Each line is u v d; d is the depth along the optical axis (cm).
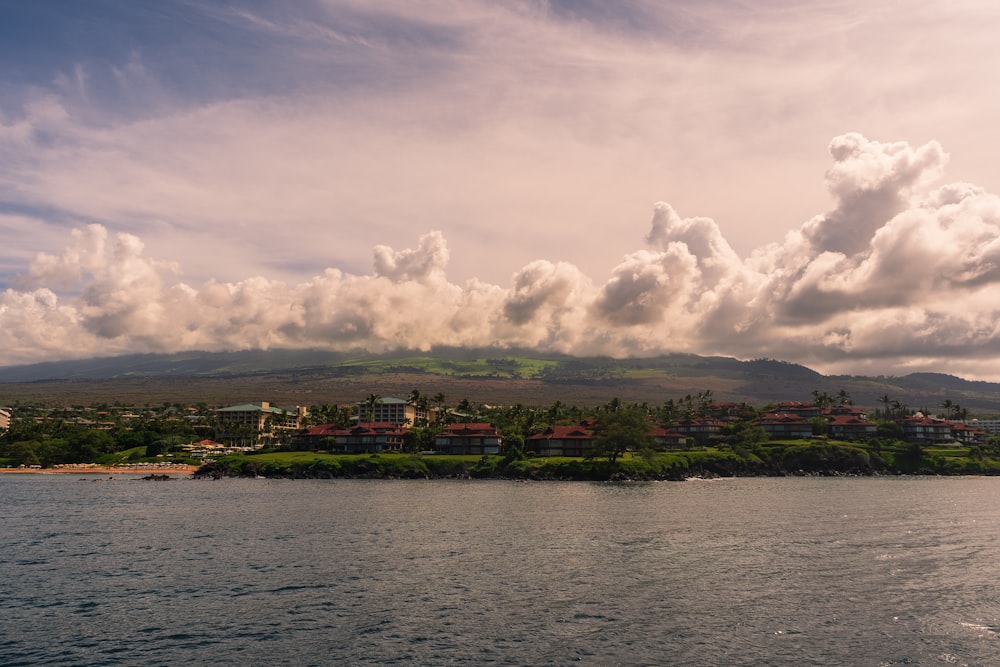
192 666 4850
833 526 10875
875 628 5600
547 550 8738
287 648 5178
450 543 9262
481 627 5616
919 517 12062
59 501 15412
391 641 5309
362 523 11269
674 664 4891
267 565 7850
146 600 6372
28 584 6975
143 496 16700
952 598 6431
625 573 7394
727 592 6619
